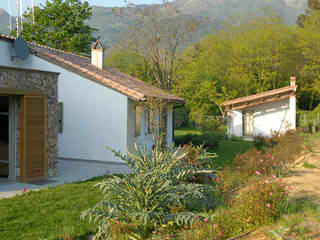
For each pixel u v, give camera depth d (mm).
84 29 36938
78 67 15344
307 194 7344
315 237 4871
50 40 34625
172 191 6605
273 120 25031
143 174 6547
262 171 9180
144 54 26500
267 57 40469
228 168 9094
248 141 24172
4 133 10766
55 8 35469
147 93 15758
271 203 5805
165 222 5965
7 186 9789
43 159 10945
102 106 15008
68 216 6965
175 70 27875
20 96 10266
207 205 6906
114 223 5676
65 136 15719
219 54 44594
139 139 16172
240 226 5547
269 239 4918
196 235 5105
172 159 7281
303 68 41844
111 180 6668
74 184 9898
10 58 14594
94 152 15125
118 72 21906
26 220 6699
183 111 38562
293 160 12156
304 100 47188
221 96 38438
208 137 19766
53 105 11461
